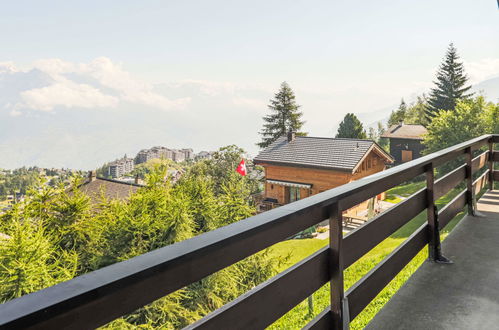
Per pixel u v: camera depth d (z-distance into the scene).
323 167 22.91
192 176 9.84
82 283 0.66
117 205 8.01
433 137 25.81
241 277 8.29
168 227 8.02
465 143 3.50
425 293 2.31
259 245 1.07
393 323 1.99
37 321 0.58
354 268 8.46
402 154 42.38
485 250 3.03
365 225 1.76
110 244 7.73
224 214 9.30
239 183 9.70
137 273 0.72
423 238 2.66
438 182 2.93
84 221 7.48
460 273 2.59
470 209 3.98
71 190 7.56
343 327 1.45
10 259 5.46
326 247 1.45
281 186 25.27
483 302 2.20
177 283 0.83
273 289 1.17
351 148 23.78
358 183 1.61
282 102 47.47
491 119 24.00
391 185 1.95
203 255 0.86
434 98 46.88
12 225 5.84
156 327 6.71
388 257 2.06
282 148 26.33
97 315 0.68
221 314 1.00
